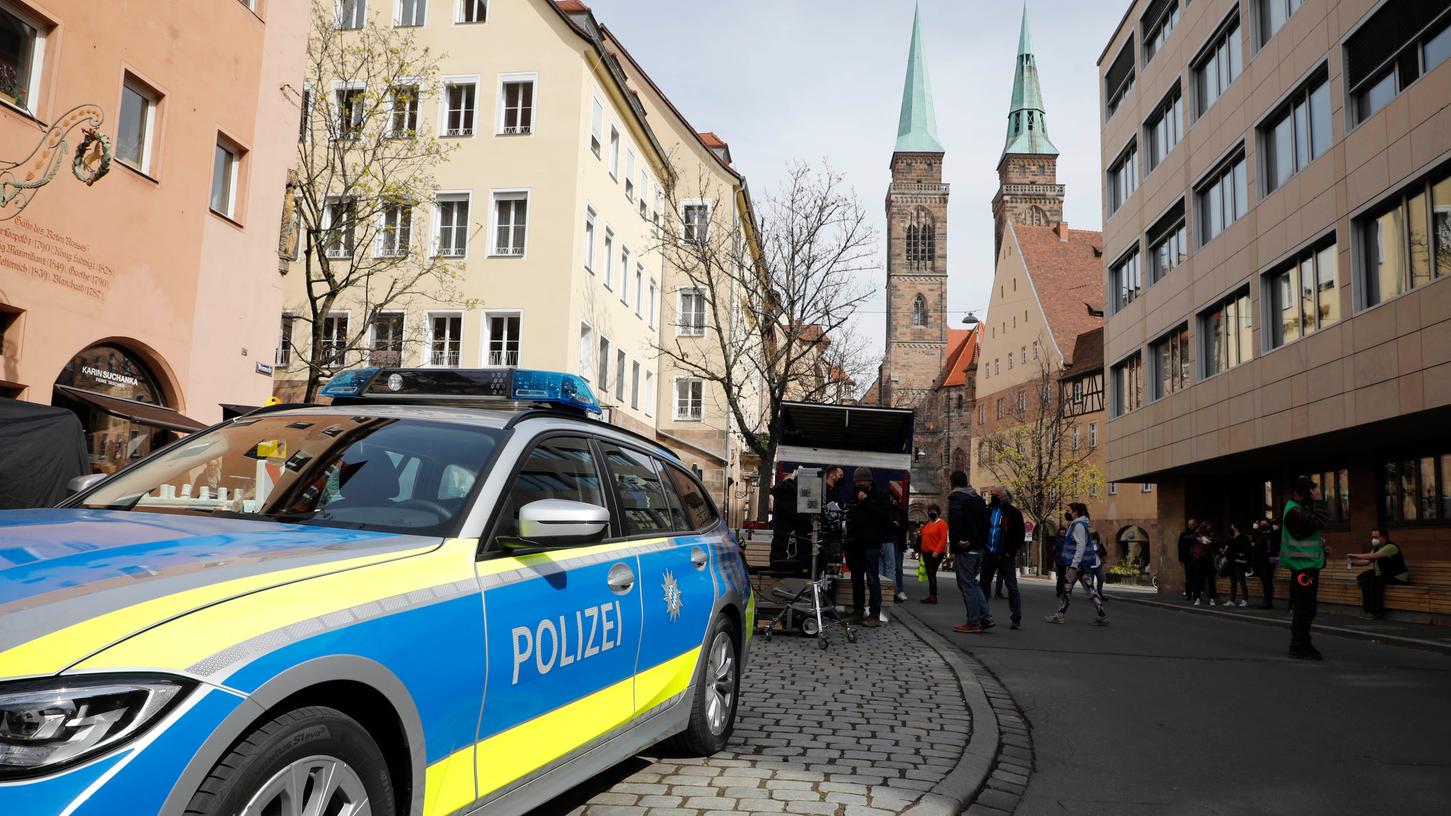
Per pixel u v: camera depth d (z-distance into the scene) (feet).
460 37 95.14
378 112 66.39
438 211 93.35
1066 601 51.62
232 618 8.30
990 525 47.83
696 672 17.25
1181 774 19.07
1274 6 75.97
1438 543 68.13
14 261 39.73
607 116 102.73
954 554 44.42
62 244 42.09
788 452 64.54
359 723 9.21
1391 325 59.47
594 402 17.34
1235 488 102.32
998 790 17.57
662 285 133.28
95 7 43.50
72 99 42.47
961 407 307.99
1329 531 83.30
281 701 8.43
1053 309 215.10
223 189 54.19
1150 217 103.55
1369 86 63.00
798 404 62.03
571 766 12.92
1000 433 204.64
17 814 6.75
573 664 12.82
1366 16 62.18
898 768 18.17
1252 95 78.64
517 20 94.73
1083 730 23.02
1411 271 58.44
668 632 15.98
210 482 12.51
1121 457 112.37
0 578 8.32
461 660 10.46
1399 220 59.72
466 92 95.35
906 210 329.31
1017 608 46.91
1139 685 29.76
